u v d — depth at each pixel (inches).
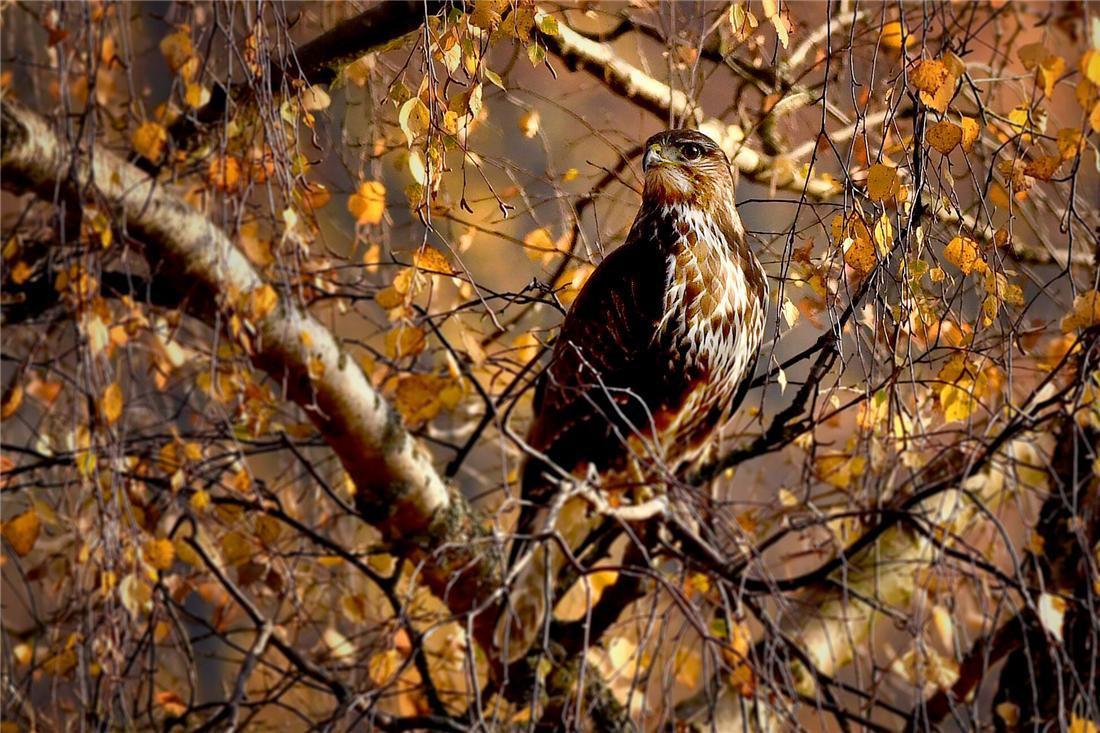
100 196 358.0
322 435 407.8
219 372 412.2
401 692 420.8
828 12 295.9
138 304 415.2
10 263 414.9
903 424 335.9
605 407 416.5
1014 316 357.4
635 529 415.8
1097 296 314.7
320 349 389.7
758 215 414.9
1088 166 388.8
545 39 356.2
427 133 290.5
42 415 442.3
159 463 421.4
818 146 311.1
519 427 493.7
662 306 399.2
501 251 396.2
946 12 370.9
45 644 436.1
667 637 410.0
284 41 341.4
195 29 420.8
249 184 364.8
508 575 350.0
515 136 370.6
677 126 390.0
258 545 423.5
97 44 378.6
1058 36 412.8
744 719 326.6
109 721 352.2
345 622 506.9
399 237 453.1
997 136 385.4
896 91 301.3
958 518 439.2
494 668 411.5
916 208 299.9
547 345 395.9
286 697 481.4
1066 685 394.0
